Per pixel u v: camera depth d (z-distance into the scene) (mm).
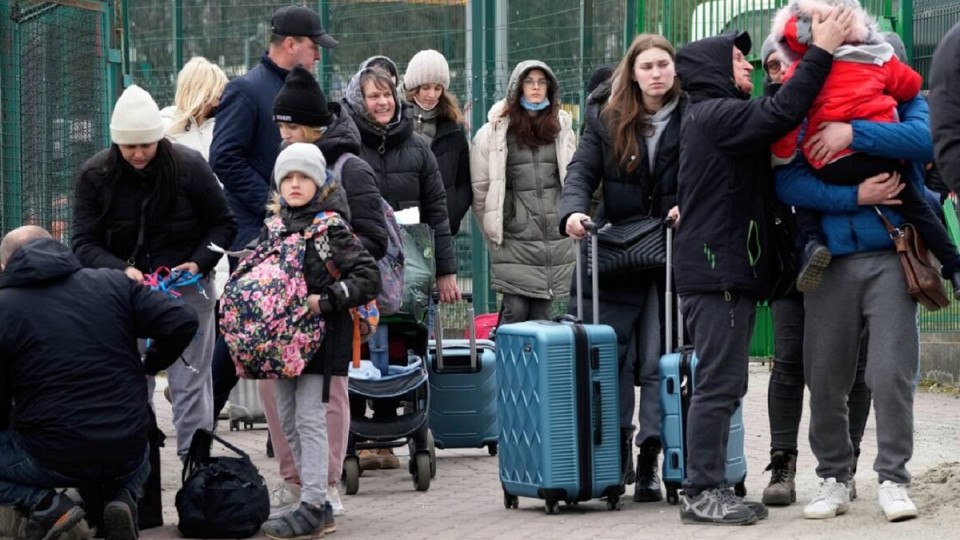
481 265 29062
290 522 13656
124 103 14875
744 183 13328
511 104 19703
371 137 18219
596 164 15539
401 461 19625
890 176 13102
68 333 13062
